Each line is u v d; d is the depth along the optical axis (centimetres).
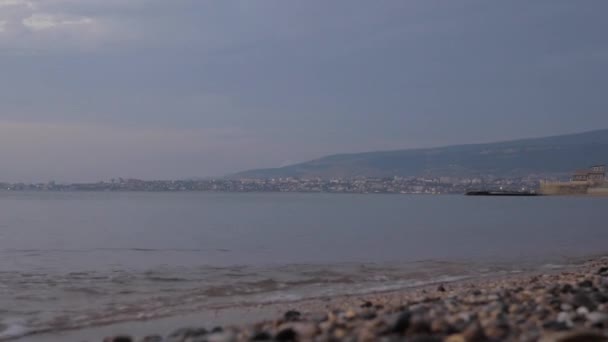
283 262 2741
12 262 2766
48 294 1862
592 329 1016
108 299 1783
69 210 8794
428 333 959
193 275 2281
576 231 4994
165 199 16162
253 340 960
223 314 1539
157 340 1066
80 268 2520
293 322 1170
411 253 3184
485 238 4234
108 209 9238
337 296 1808
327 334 984
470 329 922
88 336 1331
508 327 1010
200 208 9862
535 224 5972
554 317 1145
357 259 2877
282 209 9750
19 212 8081
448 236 4403
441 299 1511
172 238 4131
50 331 1387
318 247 3525
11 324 1452
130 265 2641
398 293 1819
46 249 3384
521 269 2525
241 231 4831
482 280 2156
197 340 972
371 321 1116
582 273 2142
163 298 1802
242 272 2375
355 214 8225
